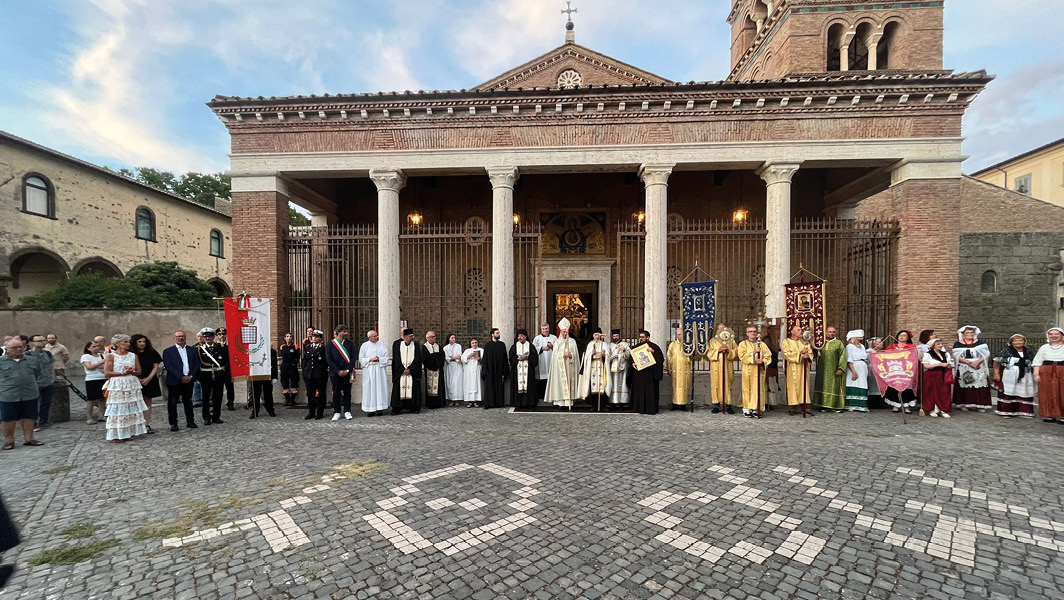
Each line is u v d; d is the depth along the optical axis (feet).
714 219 46.16
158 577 10.80
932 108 32.83
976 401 29.27
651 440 22.39
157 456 20.38
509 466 18.47
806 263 43.37
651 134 34.17
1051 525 13.11
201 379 26.61
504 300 34.17
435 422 27.14
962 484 16.22
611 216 47.70
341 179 47.50
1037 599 9.73
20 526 13.51
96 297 51.49
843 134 33.32
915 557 11.45
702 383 32.65
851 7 45.27
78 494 15.97
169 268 66.08
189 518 13.98
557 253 48.26
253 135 35.35
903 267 33.35
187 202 80.28
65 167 60.59
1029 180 85.81
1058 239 59.16
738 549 11.83
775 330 33.06
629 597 9.84
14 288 56.95
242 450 21.21
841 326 40.14
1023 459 18.99
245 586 10.41
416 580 10.55
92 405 28.58
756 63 55.57
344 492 15.89
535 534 12.70
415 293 44.83
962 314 59.98
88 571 11.07
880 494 15.35
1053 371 25.40
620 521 13.46
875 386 30.14
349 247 41.27
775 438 22.62
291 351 32.32
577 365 31.45
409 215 45.27
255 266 35.12
